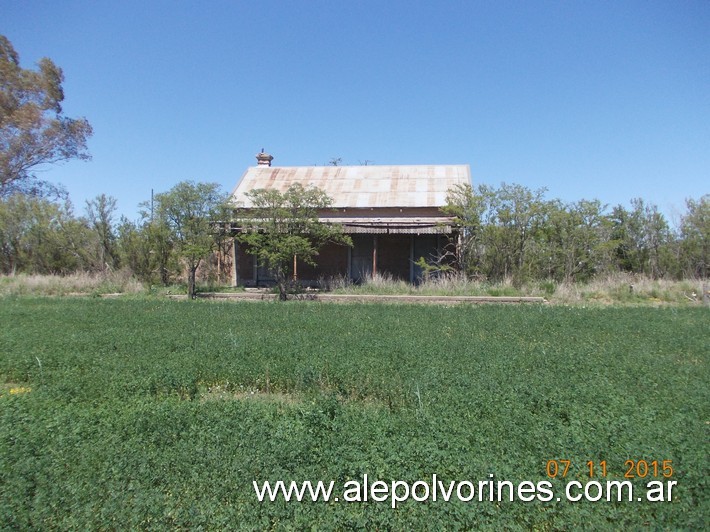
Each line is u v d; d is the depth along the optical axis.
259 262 28.67
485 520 4.82
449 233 26.52
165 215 23.66
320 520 4.75
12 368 10.38
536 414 7.45
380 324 15.20
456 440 6.12
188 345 12.07
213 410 7.46
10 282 27.14
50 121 41.25
